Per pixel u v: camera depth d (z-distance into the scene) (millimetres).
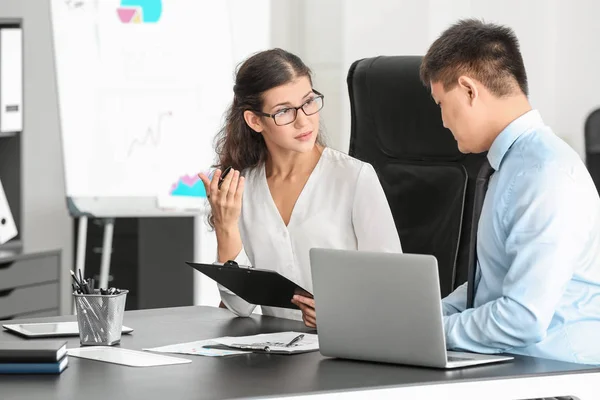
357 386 1984
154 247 6223
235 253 2982
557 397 2203
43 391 1976
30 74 5602
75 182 5414
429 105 3275
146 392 1954
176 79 5574
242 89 3037
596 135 5625
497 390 2059
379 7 6605
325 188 3137
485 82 2350
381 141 3375
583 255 2293
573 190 2211
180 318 2951
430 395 2016
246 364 2236
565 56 7418
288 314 3145
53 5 5367
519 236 2223
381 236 3027
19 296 5074
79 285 2535
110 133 5461
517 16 7254
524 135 2332
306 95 2969
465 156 3217
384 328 2191
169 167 5531
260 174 3227
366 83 3391
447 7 6812
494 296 2369
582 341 2277
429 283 2102
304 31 6688
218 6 5660
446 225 3217
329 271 2250
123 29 5492
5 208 5316
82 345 2525
